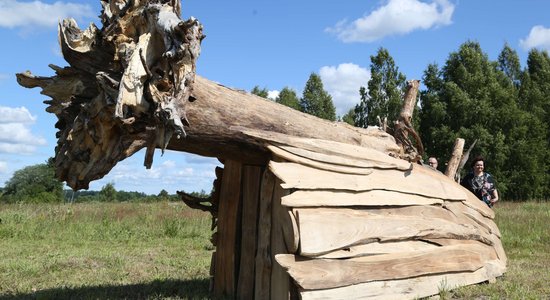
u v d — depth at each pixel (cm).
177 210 1722
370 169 568
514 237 1146
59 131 469
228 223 598
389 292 524
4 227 1228
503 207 2027
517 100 4059
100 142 439
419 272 556
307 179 498
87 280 682
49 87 453
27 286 635
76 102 446
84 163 455
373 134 643
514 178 3491
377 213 552
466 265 616
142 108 411
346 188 522
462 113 3478
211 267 619
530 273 724
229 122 501
